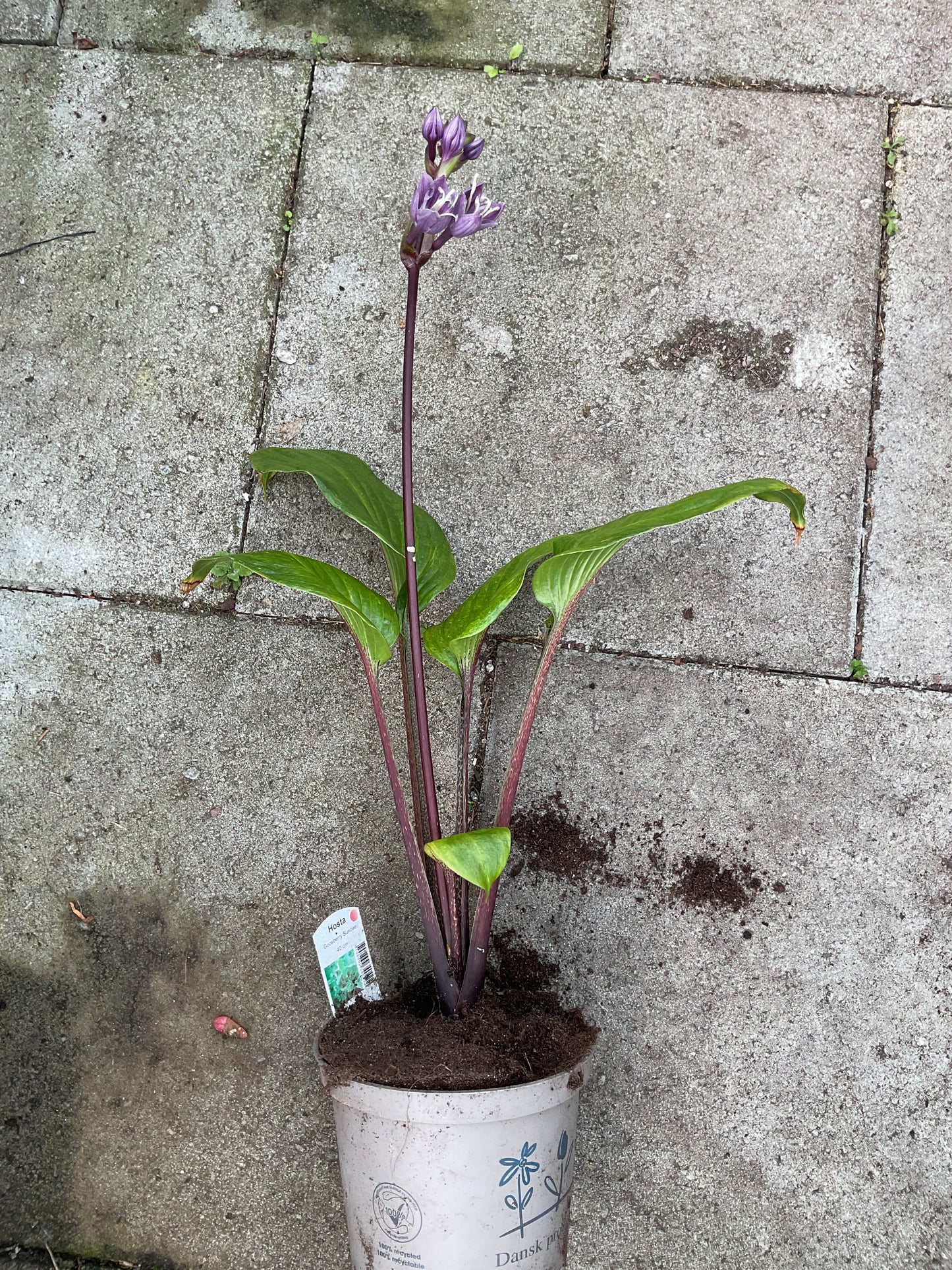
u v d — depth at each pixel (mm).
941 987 761
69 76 836
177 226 825
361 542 802
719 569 794
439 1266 647
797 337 804
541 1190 656
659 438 801
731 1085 760
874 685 786
